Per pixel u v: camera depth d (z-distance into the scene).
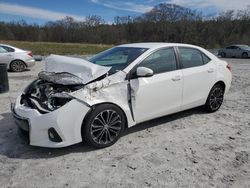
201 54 5.38
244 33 57.59
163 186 3.08
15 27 64.38
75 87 3.80
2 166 3.48
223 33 59.88
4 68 7.68
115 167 3.47
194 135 4.53
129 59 4.38
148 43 5.02
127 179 3.21
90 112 3.76
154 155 3.80
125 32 68.75
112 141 4.06
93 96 3.78
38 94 4.08
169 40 65.06
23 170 3.39
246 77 11.24
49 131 3.62
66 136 3.65
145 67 4.22
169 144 4.16
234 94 7.77
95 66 3.98
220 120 5.29
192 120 5.25
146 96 4.29
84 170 3.40
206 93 5.41
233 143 4.24
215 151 3.95
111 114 3.97
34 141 3.70
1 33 62.38
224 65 5.79
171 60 4.75
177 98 4.80
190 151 3.93
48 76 3.99
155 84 4.38
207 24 62.22
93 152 3.87
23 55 12.70
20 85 8.96
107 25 69.44
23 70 12.84
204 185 3.10
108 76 3.96
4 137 4.38
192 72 4.99
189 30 62.31
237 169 3.46
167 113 4.74
